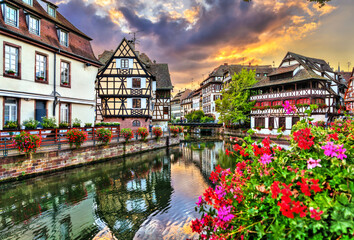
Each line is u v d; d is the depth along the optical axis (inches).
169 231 240.5
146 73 975.0
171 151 842.8
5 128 435.2
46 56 540.4
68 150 488.1
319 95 983.0
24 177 395.9
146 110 976.9
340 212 65.1
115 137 689.6
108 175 467.2
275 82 1170.0
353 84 944.9
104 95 962.1
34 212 282.5
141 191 373.4
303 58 1171.3
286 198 66.5
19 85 474.6
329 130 122.1
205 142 1170.6
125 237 228.2
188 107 2974.9
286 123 1077.8
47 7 575.2
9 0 449.4
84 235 231.1
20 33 465.1
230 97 1346.0
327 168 79.0
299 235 66.0
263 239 85.7
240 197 97.3
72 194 348.5
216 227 101.3
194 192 371.2
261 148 99.1
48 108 549.3
